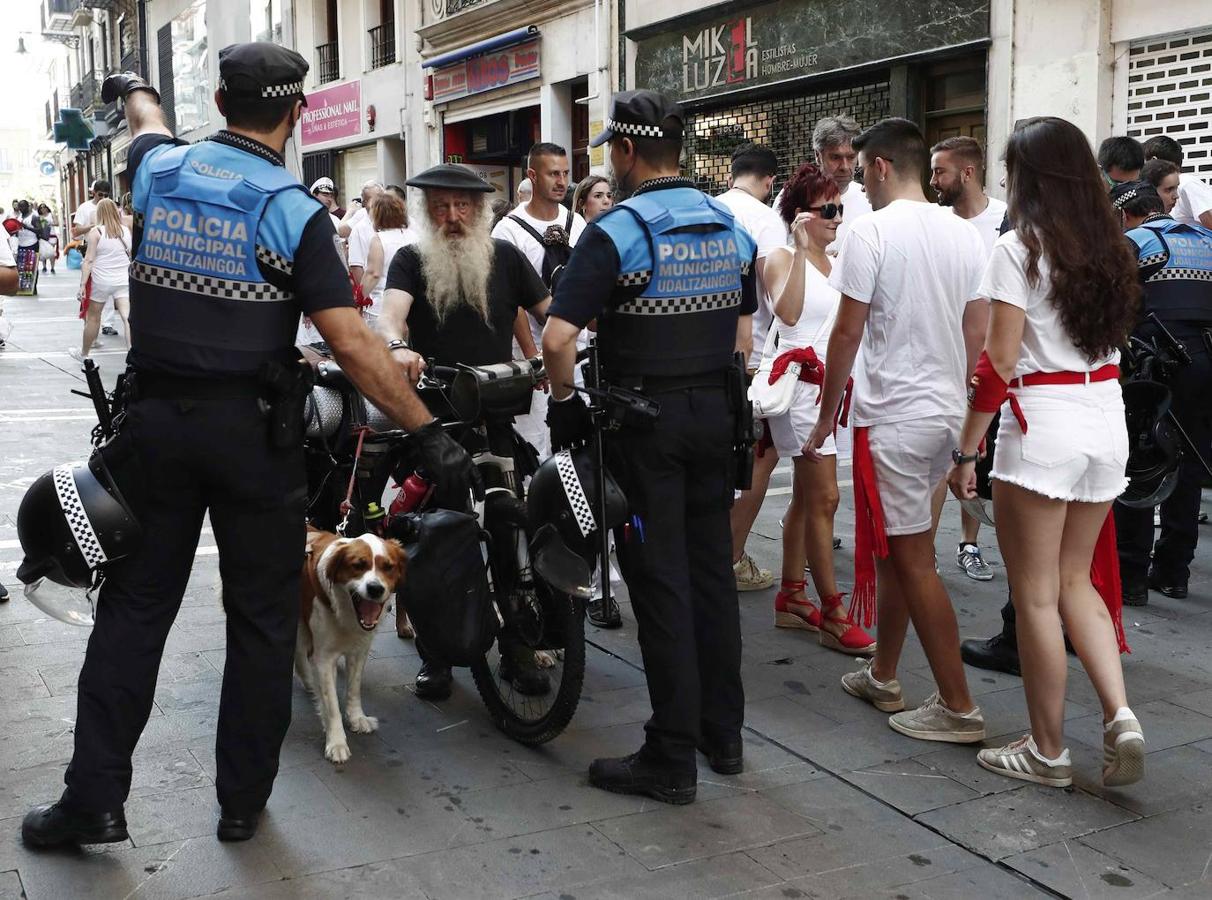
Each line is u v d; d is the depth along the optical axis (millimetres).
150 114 3277
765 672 4559
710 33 13242
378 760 3709
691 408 3391
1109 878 3033
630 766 3496
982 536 6594
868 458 3867
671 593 3410
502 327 4406
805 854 3146
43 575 3031
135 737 3092
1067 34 9266
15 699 4098
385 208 8914
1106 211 3379
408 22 19906
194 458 2943
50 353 14438
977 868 3082
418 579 3520
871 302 3830
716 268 3402
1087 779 3605
